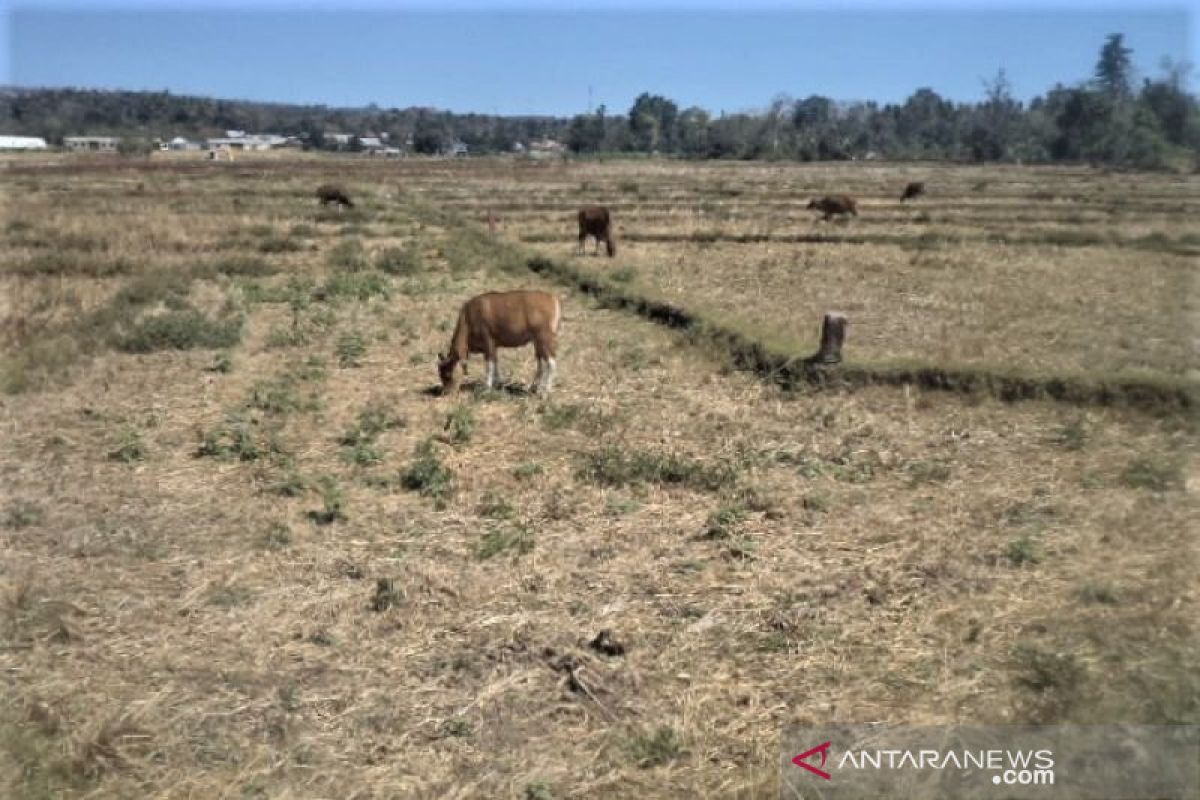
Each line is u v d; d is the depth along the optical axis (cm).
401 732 560
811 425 1109
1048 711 551
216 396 1248
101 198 3931
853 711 568
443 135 13438
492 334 1224
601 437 1063
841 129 11681
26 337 1538
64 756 539
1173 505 860
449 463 988
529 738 555
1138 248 2573
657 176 6347
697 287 1978
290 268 2373
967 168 7462
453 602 699
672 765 529
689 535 812
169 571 757
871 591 704
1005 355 1360
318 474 966
